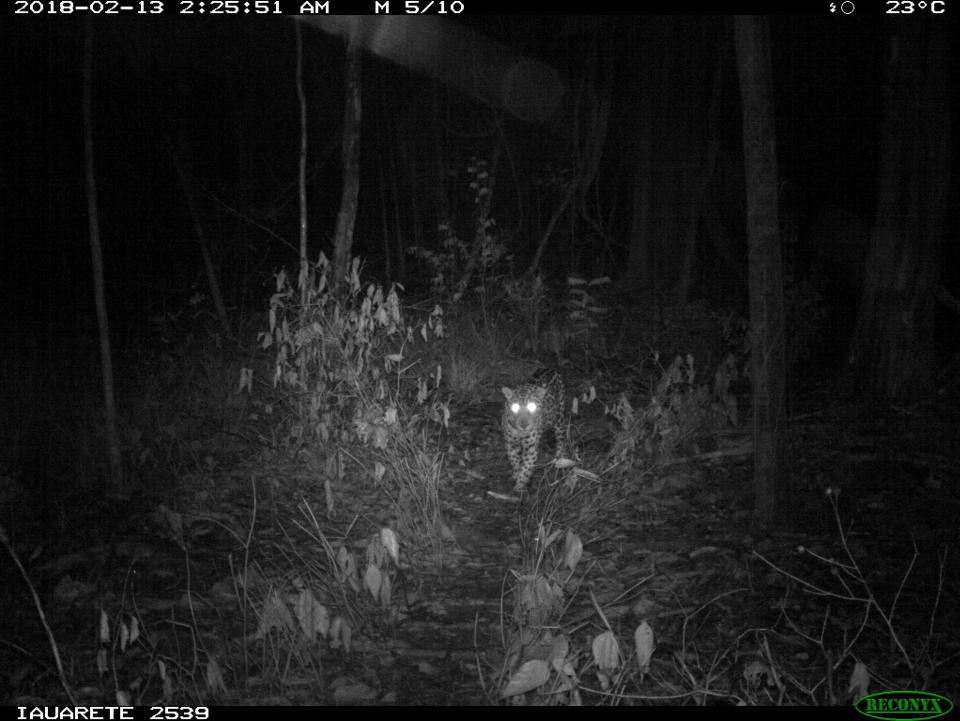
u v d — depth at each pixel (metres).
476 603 4.03
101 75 9.47
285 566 4.37
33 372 6.84
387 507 5.12
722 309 10.10
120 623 3.27
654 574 4.19
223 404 7.00
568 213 13.12
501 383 8.10
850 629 3.68
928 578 4.15
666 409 6.10
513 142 13.80
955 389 6.90
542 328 9.59
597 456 6.05
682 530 4.83
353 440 5.79
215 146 12.37
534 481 5.70
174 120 9.84
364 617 3.84
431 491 4.86
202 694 3.24
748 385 8.34
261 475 5.64
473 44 12.30
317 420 5.73
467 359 8.33
